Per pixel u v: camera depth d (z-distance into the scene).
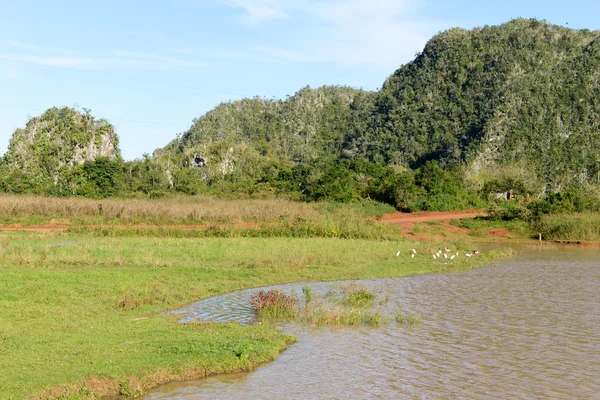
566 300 19.66
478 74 147.75
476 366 12.82
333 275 24.08
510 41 154.62
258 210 43.00
